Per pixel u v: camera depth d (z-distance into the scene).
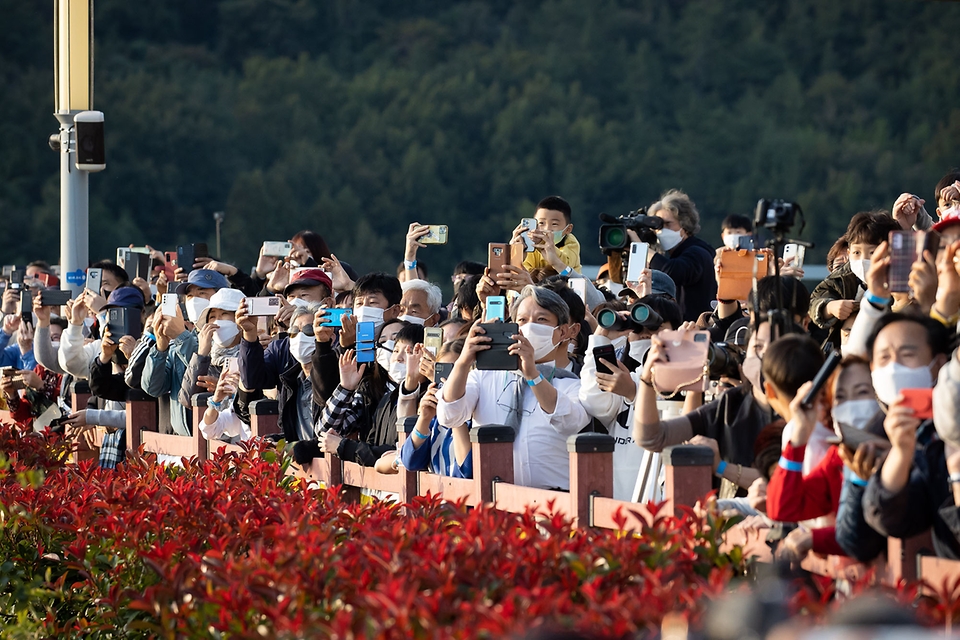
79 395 38.91
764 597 11.18
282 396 29.14
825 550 16.09
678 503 18.16
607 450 19.94
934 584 14.91
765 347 17.91
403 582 14.78
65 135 44.75
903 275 17.66
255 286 41.91
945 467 14.99
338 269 34.75
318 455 27.70
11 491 25.72
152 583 20.84
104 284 43.50
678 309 23.75
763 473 17.11
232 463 27.22
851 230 24.86
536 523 18.17
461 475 23.53
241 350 29.28
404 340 26.12
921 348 15.34
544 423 22.64
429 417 23.48
